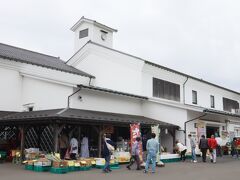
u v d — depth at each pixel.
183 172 12.16
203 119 20.28
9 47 21.33
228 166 14.52
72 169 12.02
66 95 15.85
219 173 11.88
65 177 10.23
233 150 20.36
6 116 15.13
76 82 19.25
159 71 21.34
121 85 20.66
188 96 23.97
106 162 11.89
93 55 21.97
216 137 20.83
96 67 21.72
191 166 14.51
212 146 16.59
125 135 18.05
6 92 16.89
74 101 15.86
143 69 20.16
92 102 16.89
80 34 24.62
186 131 18.47
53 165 11.52
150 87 20.78
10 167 12.61
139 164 12.89
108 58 21.31
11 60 17.11
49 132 15.44
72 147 13.55
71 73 18.84
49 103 16.45
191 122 18.98
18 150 14.29
